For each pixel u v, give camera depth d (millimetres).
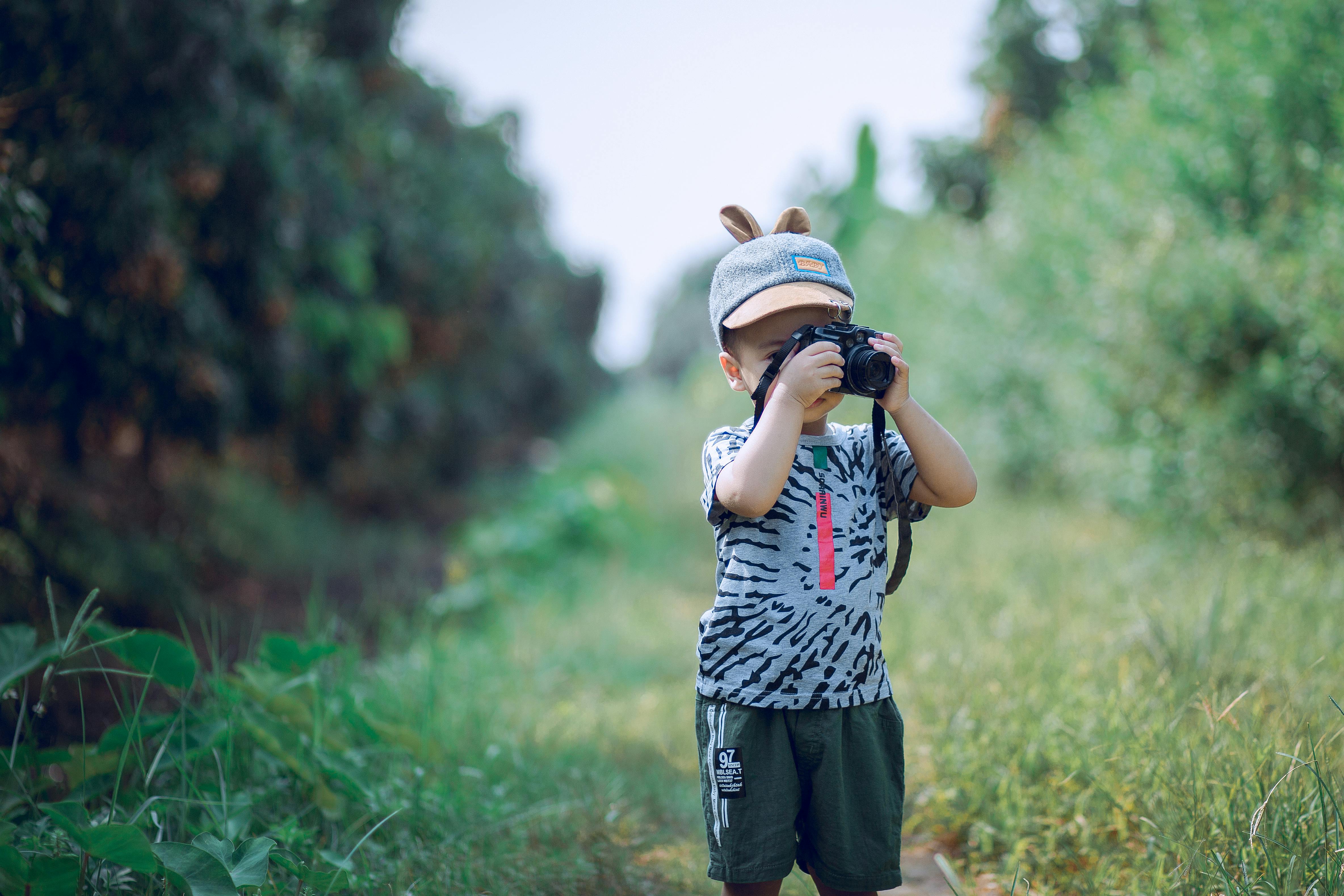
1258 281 5375
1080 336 7164
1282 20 5578
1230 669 3139
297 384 7012
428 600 6234
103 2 4023
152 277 4820
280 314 6434
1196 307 5543
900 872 1865
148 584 5211
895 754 1918
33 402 4883
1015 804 2686
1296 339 5168
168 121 4574
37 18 3879
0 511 4488
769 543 1845
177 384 5188
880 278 13047
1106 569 4926
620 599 6430
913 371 10656
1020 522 6738
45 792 2803
